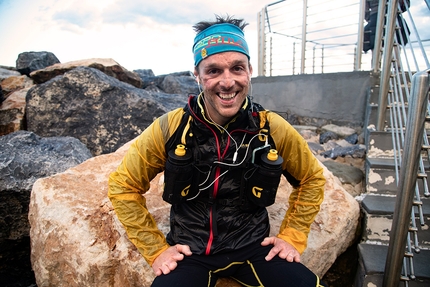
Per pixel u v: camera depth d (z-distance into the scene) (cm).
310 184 173
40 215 233
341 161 406
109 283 204
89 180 268
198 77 166
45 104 508
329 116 514
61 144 393
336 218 247
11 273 344
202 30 156
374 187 312
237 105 150
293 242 170
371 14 549
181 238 170
